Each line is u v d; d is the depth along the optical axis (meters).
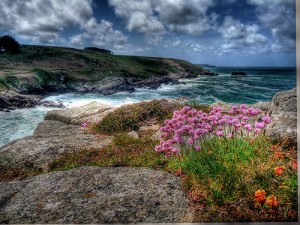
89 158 8.90
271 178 5.00
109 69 73.94
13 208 4.96
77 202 5.04
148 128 12.73
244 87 63.62
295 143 6.39
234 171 5.38
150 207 4.80
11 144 10.76
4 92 36.22
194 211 4.74
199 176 5.62
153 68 102.88
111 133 12.45
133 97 46.53
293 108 8.66
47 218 4.58
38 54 72.50
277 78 99.81
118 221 4.45
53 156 9.40
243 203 4.70
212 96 48.06
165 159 7.14
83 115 15.87
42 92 44.94
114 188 5.49
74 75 58.56
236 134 6.55
